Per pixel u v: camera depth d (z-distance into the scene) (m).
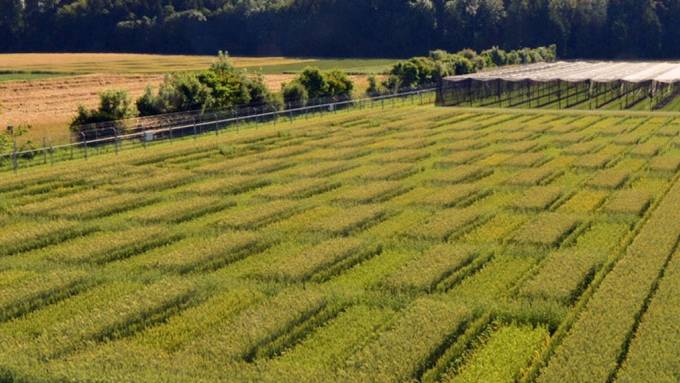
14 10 193.38
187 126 69.50
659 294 25.59
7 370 21.61
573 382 19.91
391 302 26.66
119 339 24.52
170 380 20.59
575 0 181.38
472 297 27.20
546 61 167.12
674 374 20.11
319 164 53.44
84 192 46.12
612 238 33.91
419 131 69.31
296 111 86.69
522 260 31.31
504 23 184.88
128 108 72.12
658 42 176.25
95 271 31.34
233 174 51.53
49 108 91.94
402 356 21.78
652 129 67.00
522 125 71.88
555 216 37.09
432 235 34.62
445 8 189.00
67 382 20.88
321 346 23.61
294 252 33.41
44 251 34.81
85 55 184.38
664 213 36.50
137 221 39.34
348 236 35.69
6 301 27.36
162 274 30.86
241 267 31.67
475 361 22.25
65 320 26.03
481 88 98.94
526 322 24.83
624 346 22.28
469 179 47.66
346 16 197.75
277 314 25.20
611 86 97.81
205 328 25.00
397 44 191.62
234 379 21.05
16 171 54.62
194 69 148.25
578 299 26.84
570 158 53.34
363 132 69.12
